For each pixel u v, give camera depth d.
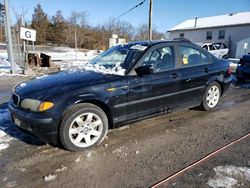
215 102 5.43
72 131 3.40
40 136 3.30
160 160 3.25
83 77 3.73
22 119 3.34
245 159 3.26
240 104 5.98
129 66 3.92
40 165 3.14
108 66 4.20
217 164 3.13
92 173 2.96
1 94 6.94
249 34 26.22
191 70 4.70
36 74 11.17
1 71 11.63
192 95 4.82
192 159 3.27
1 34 41.53
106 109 3.71
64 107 3.27
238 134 4.11
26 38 12.06
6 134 4.05
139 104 3.97
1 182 2.79
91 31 55.34
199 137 3.99
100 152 3.48
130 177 2.88
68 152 3.47
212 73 5.12
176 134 4.12
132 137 3.98
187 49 4.76
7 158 3.31
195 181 2.78
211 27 29.34
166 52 4.38
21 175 2.92
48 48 43.97
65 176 2.91
